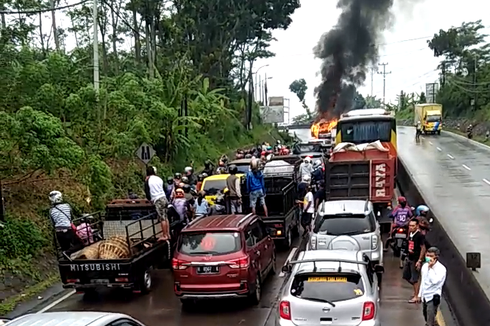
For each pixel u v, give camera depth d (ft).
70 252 42.24
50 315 20.16
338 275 28.12
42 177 59.41
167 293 43.73
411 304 38.81
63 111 65.26
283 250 56.59
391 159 63.98
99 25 109.60
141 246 44.70
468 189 88.74
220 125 154.92
